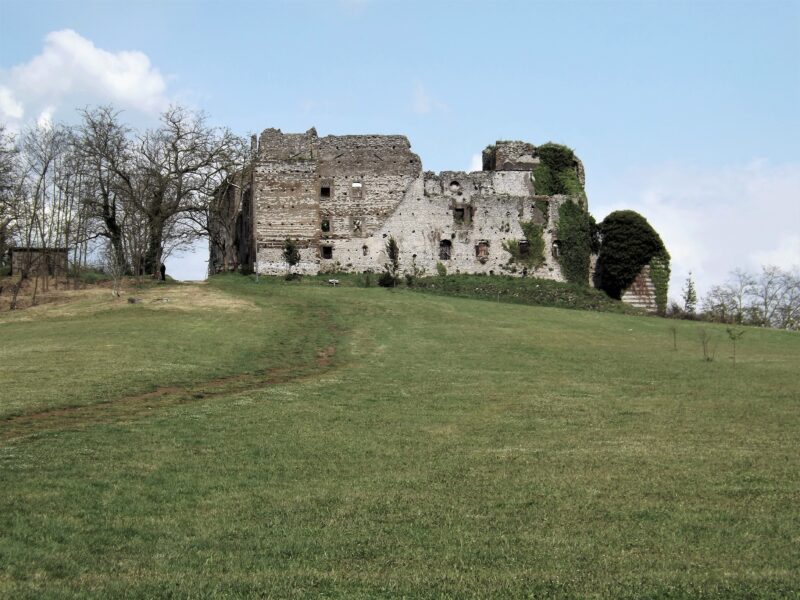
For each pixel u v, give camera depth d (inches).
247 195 3860.7
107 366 1659.7
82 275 3892.7
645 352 2062.0
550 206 3767.2
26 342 1989.4
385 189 3715.6
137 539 729.6
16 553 685.9
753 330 2632.9
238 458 1008.2
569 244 3752.5
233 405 1341.0
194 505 827.4
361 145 3732.8
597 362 1872.5
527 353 1985.7
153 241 3526.1
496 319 2586.1
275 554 695.7
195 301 2701.8
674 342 2279.8
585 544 709.9
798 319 4360.2
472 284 3538.4
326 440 1111.6
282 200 3681.1
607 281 3722.9
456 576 639.8
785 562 659.4
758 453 1027.3
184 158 3533.5
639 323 2691.9
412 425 1216.2
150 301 2667.3
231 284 3166.8
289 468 970.1
